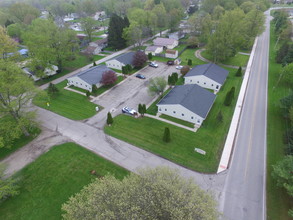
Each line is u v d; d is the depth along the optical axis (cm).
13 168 2492
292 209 1936
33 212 1972
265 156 2602
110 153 2703
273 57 6097
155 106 3784
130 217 1264
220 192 2145
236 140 2894
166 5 11206
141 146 2811
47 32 4797
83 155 2667
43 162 2570
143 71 5412
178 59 5931
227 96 3666
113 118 3450
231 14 5491
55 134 3094
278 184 1994
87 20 7769
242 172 2377
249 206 1998
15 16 9538
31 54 4731
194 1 15562
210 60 6106
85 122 3381
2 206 2031
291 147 2541
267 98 3959
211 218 1376
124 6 11881
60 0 15838
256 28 6781
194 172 2397
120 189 1481
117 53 7044
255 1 11725
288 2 16075
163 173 1695
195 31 8200
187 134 3027
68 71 5519
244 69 5369
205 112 3266
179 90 3791
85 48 7556
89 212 1392
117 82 4788
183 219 1241
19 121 2698
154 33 9012
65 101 4028
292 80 4047
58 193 2156
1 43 4047
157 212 1303
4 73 2620
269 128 3123
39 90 2933
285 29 7256
